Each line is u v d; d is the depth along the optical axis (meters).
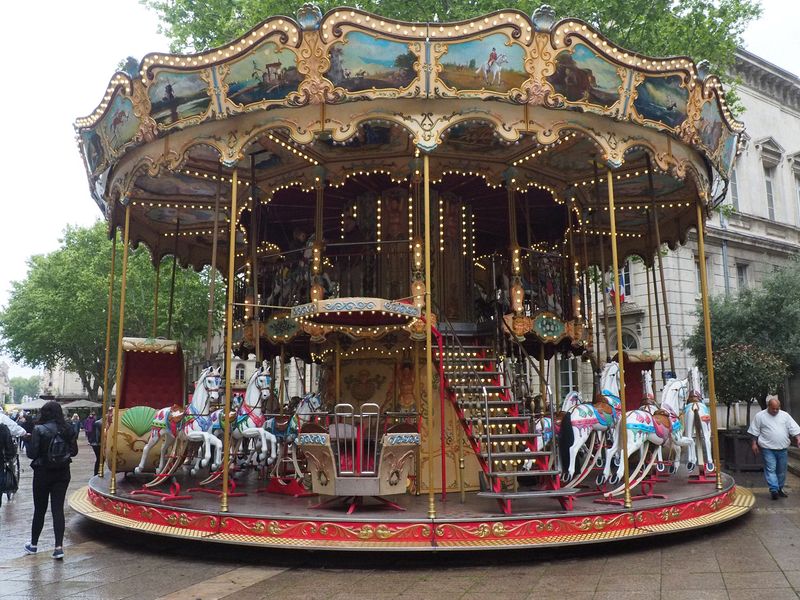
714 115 11.26
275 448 11.77
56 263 49.06
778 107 38.62
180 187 14.64
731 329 23.77
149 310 42.44
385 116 9.56
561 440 10.40
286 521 8.59
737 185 35.12
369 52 9.20
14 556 9.10
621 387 9.51
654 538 9.67
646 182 14.55
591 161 13.12
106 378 13.98
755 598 6.68
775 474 13.32
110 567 8.45
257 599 6.93
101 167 12.09
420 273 11.70
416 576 7.87
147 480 13.38
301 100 9.47
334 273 14.09
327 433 9.30
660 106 10.29
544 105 9.51
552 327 13.19
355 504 9.49
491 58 9.26
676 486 11.85
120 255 42.16
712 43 20.22
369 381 12.40
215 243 11.28
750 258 34.19
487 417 9.87
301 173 13.34
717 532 10.10
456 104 9.55
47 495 9.16
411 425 9.37
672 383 13.21
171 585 7.53
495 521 8.42
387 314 11.33
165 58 9.69
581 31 9.30
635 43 19.53
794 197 38.50
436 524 8.34
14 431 13.70
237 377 45.59
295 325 12.50
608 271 23.72
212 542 9.16
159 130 10.38
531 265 14.12
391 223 13.58
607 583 7.39
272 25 9.21
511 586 7.35
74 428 9.22
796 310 23.05
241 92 9.68
